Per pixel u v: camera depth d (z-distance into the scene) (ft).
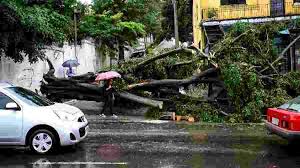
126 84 58.65
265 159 30.83
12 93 33.50
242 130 44.75
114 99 58.29
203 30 86.38
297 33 72.69
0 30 54.80
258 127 46.78
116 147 35.58
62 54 89.76
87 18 106.01
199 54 57.31
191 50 57.72
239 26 61.31
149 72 60.64
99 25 107.45
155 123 50.14
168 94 57.88
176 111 54.95
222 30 79.56
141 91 58.90
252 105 50.90
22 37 57.62
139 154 32.78
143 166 28.86
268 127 35.24
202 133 42.83
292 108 33.53
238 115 51.16
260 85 52.80
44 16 59.82
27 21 55.11
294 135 31.27
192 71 59.98
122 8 116.67
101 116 55.31
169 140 38.88
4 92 33.30
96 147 35.63
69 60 84.89
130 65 61.16
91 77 61.62
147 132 43.47
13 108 32.63
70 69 84.69
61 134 32.58
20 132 32.53
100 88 58.65
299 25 71.92
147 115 54.85
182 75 60.34
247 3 86.89
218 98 55.62
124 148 35.12
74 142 33.30
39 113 32.83
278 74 57.11
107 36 110.32
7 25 54.24
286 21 73.46
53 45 83.92
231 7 87.56
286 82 55.88
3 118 32.40
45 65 79.61
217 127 47.09
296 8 84.07
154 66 60.34
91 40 111.75
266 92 54.03
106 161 30.40
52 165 29.43
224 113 52.70
